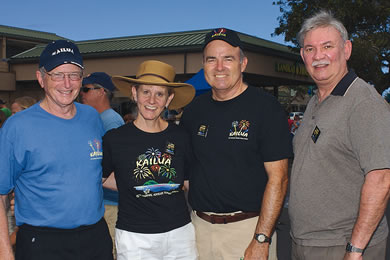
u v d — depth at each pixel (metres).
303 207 2.23
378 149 1.89
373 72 15.11
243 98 2.43
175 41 15.86
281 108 2.37
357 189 2.11
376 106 1.96
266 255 2.25
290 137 2.33
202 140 2.49
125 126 2.56
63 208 2.17
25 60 19.39
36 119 2.18
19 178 2.20
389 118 1.94
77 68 2.24
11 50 24.33
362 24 14.91
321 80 2.26
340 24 2.24
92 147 2.32
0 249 2.09
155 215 2.44
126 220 2.46
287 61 17.47
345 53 2.28
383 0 14.38
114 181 2.77
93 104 3.48
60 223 2.18
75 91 2.27
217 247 2.50
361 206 1.95
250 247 2.29
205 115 2.54
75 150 2.23
